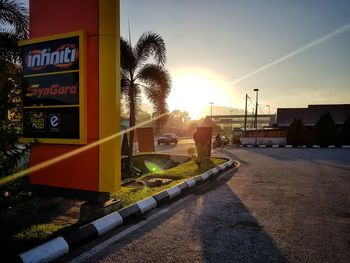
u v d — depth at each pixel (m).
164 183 8.00
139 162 14.38
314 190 7.11
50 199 5.40
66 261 3.24
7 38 7.54
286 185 7.80
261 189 7.27
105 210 4.66
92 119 4.83
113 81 4.64
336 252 3.46
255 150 23.16
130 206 4.91
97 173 4.77
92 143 4.82
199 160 11.41
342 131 26.94
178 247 3.61
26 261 2.99
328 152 20.41
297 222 4.58
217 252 3.46
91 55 4.81
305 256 3.35
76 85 4.79
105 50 4.67
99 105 4.72
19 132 3.60
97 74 4.78
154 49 12.63
